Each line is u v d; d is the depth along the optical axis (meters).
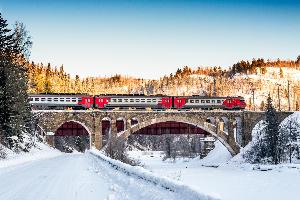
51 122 86.56
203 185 48.12
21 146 55.75
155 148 196.25
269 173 56.41
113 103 89.00
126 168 19.20
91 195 14.14
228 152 103.06
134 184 15.27
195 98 93.69
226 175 62.28
